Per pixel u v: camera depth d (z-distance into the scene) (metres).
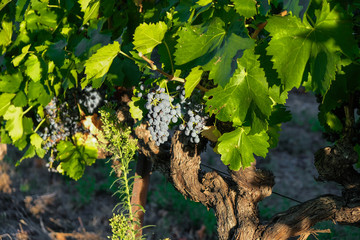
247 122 2.84
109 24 3.50
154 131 2.95
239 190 3.41
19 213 7.89
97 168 10.23
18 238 7.12
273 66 2.44
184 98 2.90
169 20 2.96
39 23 3.72
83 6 3.31
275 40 2.43
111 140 3.39
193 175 3.54
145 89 3.22
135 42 2.81
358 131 3.38
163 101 2.84
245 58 2.61
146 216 8.30
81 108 4.13
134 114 3.20
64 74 3.53
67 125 4.21
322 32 2.41
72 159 4.20
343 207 3.24
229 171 3.38
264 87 2.61
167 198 8.91
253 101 2.65
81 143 4.21
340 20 2.38
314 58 2.43
